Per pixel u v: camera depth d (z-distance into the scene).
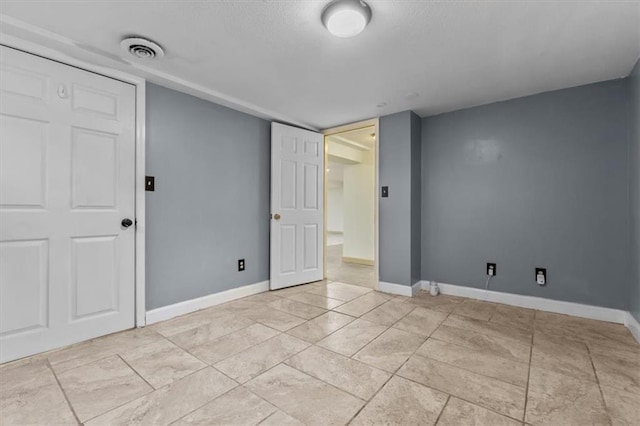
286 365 1.79
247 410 1.39
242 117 3.14
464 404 1.43
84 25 1.74
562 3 1.53
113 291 2.24
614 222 2.43
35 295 1.91
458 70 2.28
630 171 2.32
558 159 2.66
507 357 1.87
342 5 1.51
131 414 1.36
